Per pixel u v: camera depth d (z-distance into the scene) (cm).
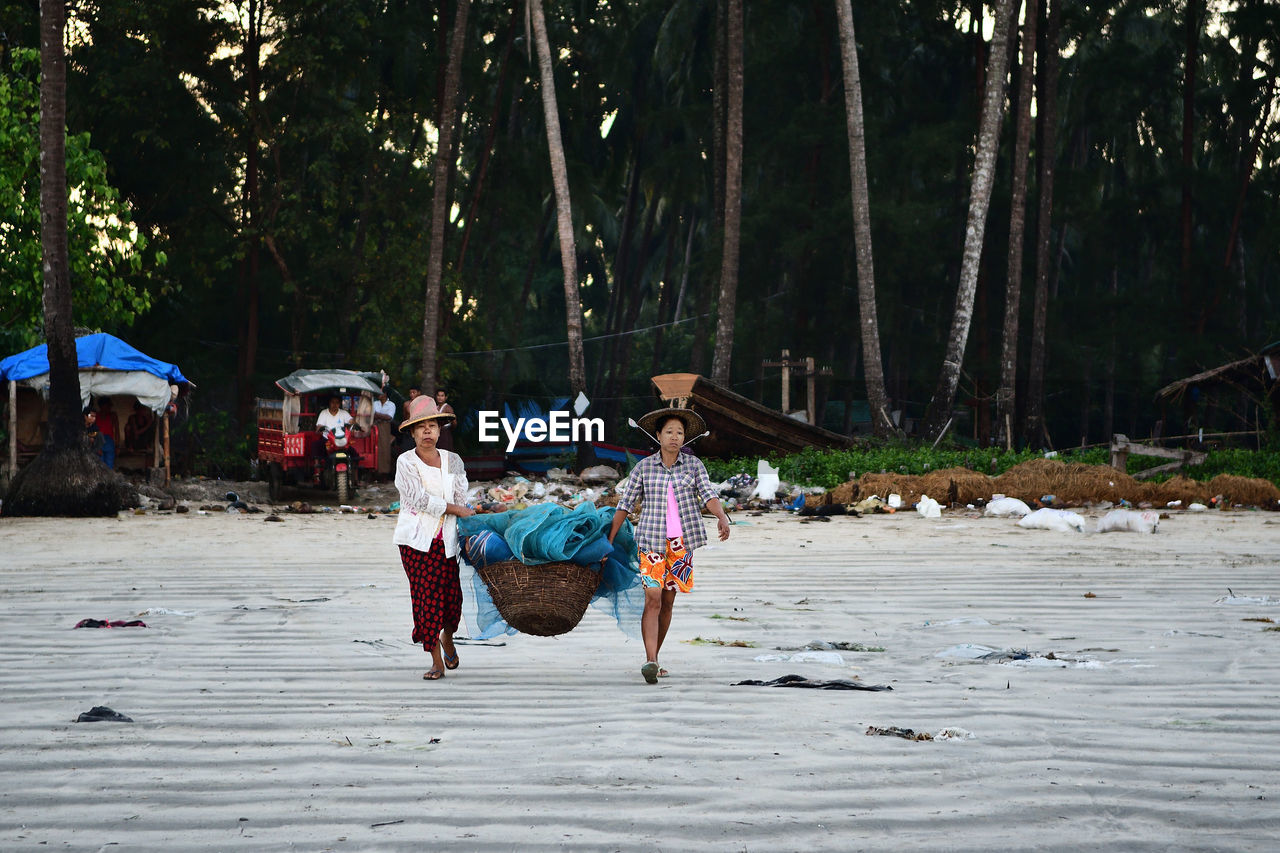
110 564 2195
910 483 3697
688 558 1177
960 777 771
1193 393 6009
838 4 5481
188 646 1316
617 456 5741
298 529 3022
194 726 925
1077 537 2723
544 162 7894
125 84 6053
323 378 4300
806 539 2689
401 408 6066
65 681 1108
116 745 862
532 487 4572
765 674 1164
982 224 5312
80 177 4272
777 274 7525
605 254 11500
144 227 6612
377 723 937
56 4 3397
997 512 3334
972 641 1370
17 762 815
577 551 1170
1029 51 5969
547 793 739
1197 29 7850
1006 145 8194
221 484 4703
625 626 1230
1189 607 1630
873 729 897
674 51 8169
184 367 6931
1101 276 8831
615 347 8544
